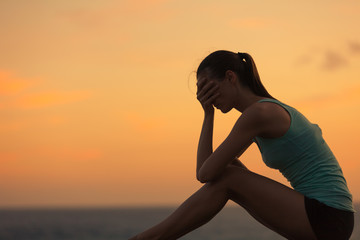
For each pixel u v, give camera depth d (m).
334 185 2.63
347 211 2.64
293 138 2.67
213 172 2.63
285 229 2.62
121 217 177.38
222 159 2.64
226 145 2.66
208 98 2.97
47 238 82.50
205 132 3.00
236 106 2.93
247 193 2.63
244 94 2.89
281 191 2.60
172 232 2.63
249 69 2.91
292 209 2.57
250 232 83.75
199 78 2.97
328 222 2.55
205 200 2.63
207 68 2.92
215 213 2.69
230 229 92.50
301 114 2.79
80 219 161.38
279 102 2.74
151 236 2.64
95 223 128.50
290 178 2.77
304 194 2.66
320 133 2.80
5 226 114.69
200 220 2.65
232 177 2.65
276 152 2.71
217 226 104.00
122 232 92.62
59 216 197.88
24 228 105.38
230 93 2.89
